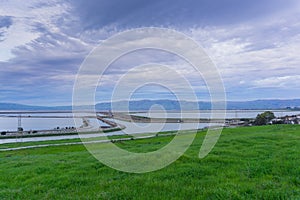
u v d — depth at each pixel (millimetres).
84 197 9125
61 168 14539
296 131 29859
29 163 17109
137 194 9219
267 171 11875
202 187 9758
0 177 13203
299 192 8805
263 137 24312
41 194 9914
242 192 9031
